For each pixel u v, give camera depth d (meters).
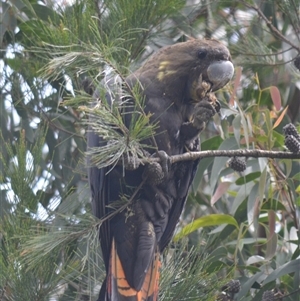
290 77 10.34
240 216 8.89
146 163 6.65
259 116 9.04
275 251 8.23
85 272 7.22
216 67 7.50
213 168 8.64
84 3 8.24
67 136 9.79
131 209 7.28
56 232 6.45
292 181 8.34
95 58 6.16
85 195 8.84
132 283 7.14
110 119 6.02
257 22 9.72
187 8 9.73
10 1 9.45
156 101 7.41
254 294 8.64
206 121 7.32
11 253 6.63
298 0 9.05
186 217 10.30
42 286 6.71
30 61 9.43
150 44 9.02
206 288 7.09
